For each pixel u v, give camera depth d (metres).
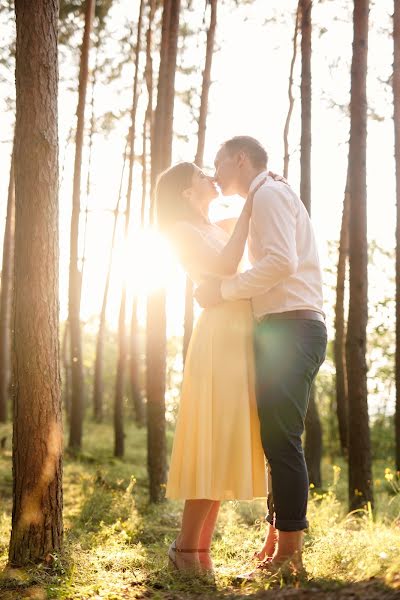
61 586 3.26
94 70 14.02
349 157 6.65
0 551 4.24
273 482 3.12
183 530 3.39
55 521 3.84
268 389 3.13
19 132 3.85
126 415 21.34
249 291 3.09
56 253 3.91
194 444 3.33
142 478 9.60
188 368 3.43
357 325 6.72
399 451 8.29
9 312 18.20
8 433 13.76
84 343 24.14
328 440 14.62
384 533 3.97
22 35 3.84
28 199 3.82
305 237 3.28
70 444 12.00
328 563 3.16
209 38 8.41
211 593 2.99
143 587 3.21
